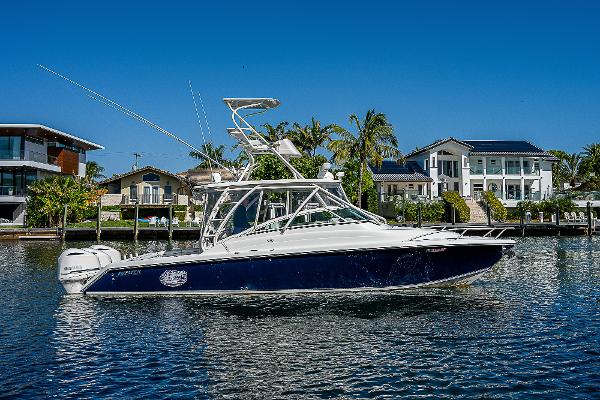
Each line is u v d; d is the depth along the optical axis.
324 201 13.67
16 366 8.71
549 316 11.61
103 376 8.25
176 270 13.24
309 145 61.38
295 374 8.27
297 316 11.55
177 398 7.43
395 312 11.83
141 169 58.25
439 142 61.16
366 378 8.07
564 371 8.23
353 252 12.92
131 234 44.53
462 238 13.55
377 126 46.66
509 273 18.97
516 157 63.25
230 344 9.75
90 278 13.59
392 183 59.44
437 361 8.76
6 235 43.94
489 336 10.10
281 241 13.17
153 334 10.41
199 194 14.45
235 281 13.04
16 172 53.50
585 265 21.70
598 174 82.75
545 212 55.56
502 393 7.46
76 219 49.88
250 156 15.45
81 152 63.41
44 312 12.30
